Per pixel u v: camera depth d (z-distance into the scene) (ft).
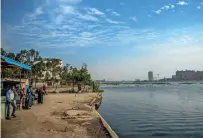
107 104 147.95
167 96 227.81
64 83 364.79
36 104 84.74
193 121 79.66
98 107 120.57
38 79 308.40
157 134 59.11
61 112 65.05
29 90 75.25
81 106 82.79
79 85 223.10
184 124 73.67
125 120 81.66
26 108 68.85
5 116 50.11
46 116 56.49
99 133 40.06
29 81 103.19
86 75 225.56
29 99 70.38
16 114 56.70
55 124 46.96
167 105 138.82
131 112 105.19
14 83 83.56
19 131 38.37
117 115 94.94
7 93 49.32
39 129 40.98
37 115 57.11
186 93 279.28
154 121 79.71
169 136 56.90
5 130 38.70
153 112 105.19
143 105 139.95
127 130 64.08
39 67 210.18
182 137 55.83
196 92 300.20
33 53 250.57
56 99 118.93
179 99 186.70
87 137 36.94
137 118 86.58
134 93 301.43
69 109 72.95
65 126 45.39
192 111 108.58
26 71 97.76
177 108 121.90
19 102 66.74
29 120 48.91
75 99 121.19
